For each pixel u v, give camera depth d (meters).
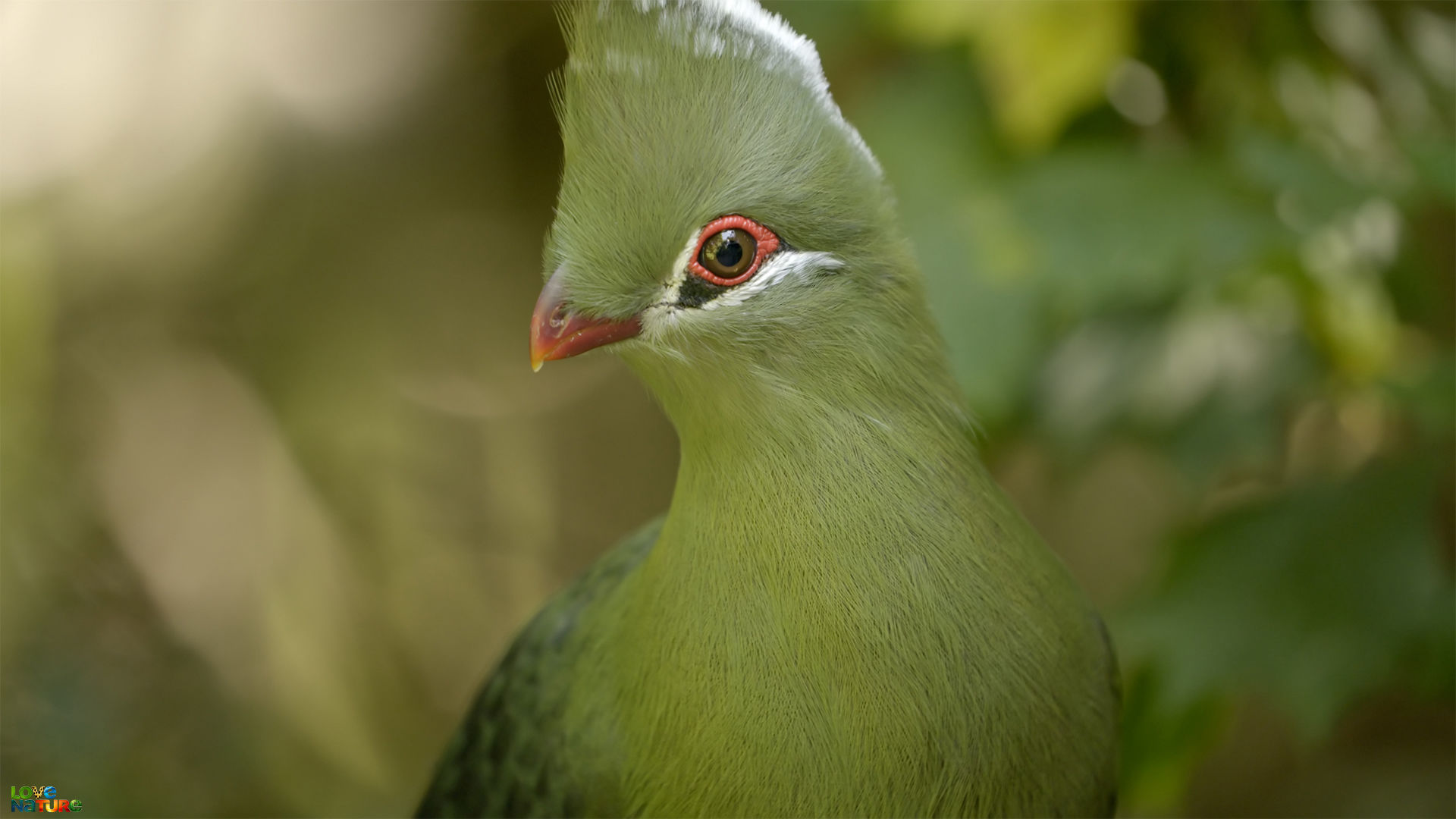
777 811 4.38
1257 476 8.36
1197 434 7.18
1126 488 10.59
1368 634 5.91
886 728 4.29
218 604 10.91
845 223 4.24
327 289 12.50
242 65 11.56
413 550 11.80
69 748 9.36
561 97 4.49
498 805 5.28
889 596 4.25
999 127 7.21
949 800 4.37
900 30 7.14
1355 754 8.81
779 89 4.20
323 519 11.54
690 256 4.19
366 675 11.20
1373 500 6.11
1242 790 9.11
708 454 4.39
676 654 4.44
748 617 4.32
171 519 11.05
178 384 11.57
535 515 12.52
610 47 4.18
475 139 13.20
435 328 12.89
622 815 4.77
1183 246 6.05
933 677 4.27
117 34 10.65
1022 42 6.84
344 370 12.21
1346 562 6.04
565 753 4.93
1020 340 6.36
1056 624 4.52
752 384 4.25
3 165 10.45
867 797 4.33
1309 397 7.30
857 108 7.57
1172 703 6.07
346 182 12.62
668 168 4.15
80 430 11.01
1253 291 7.22
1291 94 7.30
